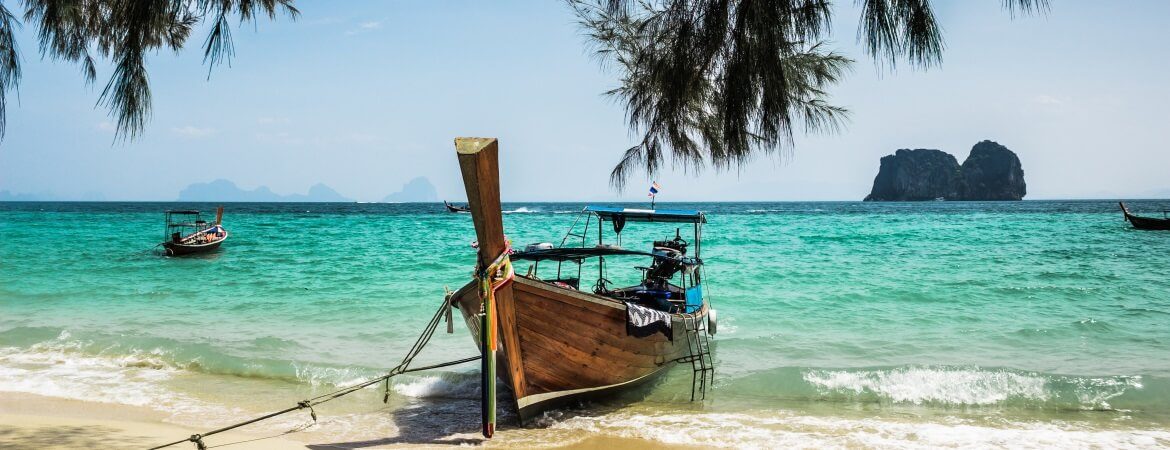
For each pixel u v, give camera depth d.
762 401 9.29
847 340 12.80
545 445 7.38
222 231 31.98
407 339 13.02
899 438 7.62
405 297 17.52
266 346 12.23
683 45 4.47
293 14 4.79
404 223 57.94
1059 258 26.62
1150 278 20.56
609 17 5.40
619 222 11.45
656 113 5.27
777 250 30.27
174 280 20.75
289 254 28.56
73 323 14.23
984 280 20.25
